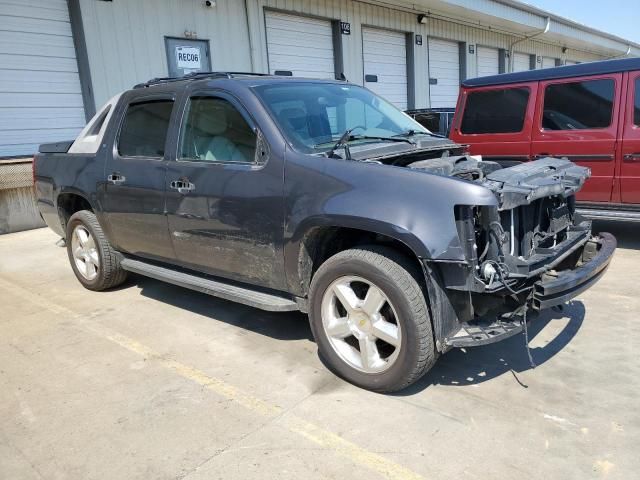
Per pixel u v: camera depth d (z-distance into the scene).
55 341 4.17
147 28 10.13
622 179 5.95
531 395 3.10
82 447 2.79
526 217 3.20
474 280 2.81
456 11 16.16
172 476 2.54
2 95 8.72
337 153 3.34
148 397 3.26
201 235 3.94
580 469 2.45
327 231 3.32
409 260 3.04
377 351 3.17
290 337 4.07
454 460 2.55
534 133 6.57
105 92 9.70
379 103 4.62
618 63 5.95
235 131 3.73
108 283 5.25
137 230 4.55
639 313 4.24
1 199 8.59
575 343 3.74
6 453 2.77
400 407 3.03
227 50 11.49
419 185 2.90
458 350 3.71
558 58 26.25
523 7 18.34
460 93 7.30
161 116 4.31
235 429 2.89
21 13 8.75
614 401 3.00
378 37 15.20
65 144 5.50
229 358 3.75
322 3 13.23
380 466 2.54
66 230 5.57
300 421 2.94
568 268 3.69
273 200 3.42
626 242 6.53
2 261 6.84
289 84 4.04
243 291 3.85
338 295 3.23
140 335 4.23
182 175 3.98
